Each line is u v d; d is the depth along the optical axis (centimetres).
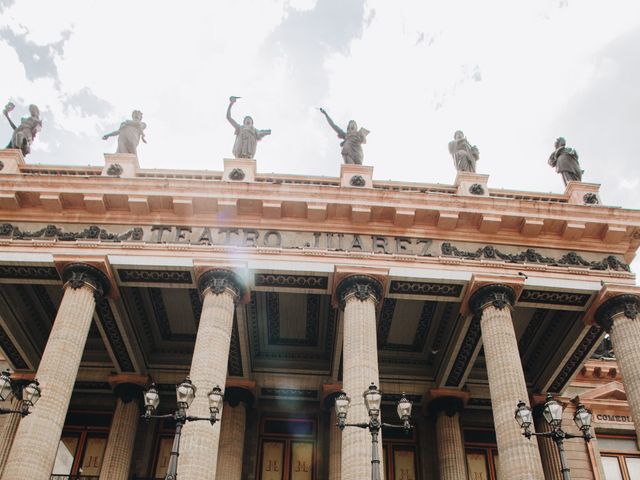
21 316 3127
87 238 2825
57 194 2866
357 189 2905
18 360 3238
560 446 1828
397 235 2908
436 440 3256
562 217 2941
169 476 1738
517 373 2509
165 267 2744
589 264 2905
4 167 3030
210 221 2889
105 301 2842
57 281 2819
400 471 3250
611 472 3331
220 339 2536
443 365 3231
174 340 3347
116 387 3219
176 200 2866
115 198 2883
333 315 3131
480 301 2762
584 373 3612
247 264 2744
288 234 2889
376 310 2756
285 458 3234
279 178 3069
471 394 3359
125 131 3206
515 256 2894
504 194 3117
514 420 2361
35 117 3384
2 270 2792
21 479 2138
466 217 2925
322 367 3347
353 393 2405
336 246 2861
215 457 2270
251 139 3247
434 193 2917
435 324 3228
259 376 3325
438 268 2805
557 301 2872
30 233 2833
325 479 3148
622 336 2700
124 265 2745
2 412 2008
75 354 2500
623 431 3422
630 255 2977
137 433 3241
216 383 2416
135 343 3139
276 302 3145
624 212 2955
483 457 3328
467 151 3272
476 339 3030
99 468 3136
